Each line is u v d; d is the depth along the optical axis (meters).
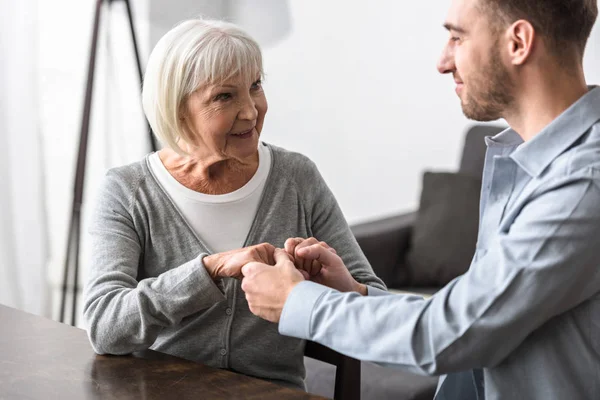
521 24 1.12
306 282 1.21
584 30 1.14
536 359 1.14
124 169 1.62
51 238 3.27
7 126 2.97
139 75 3.12
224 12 4.08
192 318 1.56
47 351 1.40
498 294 1.06
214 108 1.48
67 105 3.26
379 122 3.85
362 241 2.99
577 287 1.08
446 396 1.37
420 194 3.18
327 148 4.03
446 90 3.64
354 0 3.83
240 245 1.60
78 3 3.24
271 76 4.15
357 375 1.58
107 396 1.21
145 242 1.59
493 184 1.24
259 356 1.58
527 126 1.19
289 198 1.66
